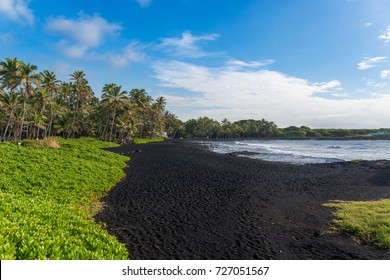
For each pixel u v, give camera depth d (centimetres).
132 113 8375
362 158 5119
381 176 2766
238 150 7019
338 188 2169
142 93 9156
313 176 2789
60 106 6888
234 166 3481
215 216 1375
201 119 18462
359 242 1038
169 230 1173
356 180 2550
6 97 5269
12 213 914
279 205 1609
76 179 1853
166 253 950
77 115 7644
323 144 12100
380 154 6147
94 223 1165
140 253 943
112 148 6128
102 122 8562
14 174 1645
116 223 1243
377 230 1070
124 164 3089
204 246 1014
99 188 1812
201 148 7550
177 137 17400
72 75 7231
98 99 10694
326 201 1720
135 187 1986
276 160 4584
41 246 666
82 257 713
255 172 3002
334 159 4750
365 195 1900
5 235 682
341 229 1153
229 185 2180
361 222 1192
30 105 6178
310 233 1146
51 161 2195
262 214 1416
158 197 1727
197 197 1756
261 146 9456
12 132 7075
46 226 880
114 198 1670
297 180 2533
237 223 1273
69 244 764
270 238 1095
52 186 1595
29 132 7100
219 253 957
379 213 1306
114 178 2186
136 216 1353
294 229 1197
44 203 1197
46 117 6391
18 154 2173
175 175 2564
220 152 6234
